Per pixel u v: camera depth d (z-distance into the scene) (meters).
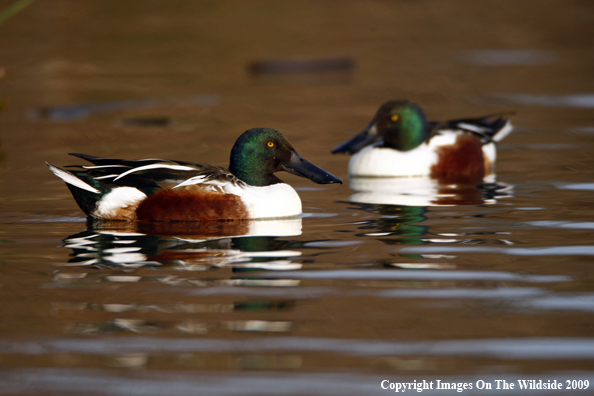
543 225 11.23
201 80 29.69
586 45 36.59
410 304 8.09
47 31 38.88
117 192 11.62
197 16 43.59
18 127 21.41
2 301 8.25
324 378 6.59
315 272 9.11
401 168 16.05
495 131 18.05
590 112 22.86
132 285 8.71
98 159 12.02
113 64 32.56
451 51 35.97
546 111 23.27
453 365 6.78
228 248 10.12
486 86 27.98
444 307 8.01
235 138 19.61
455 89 27.62
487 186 14.55
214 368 6.77
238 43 37.50
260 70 31.92
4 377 6.64
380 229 11.14
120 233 10.94
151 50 35.59
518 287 8.55
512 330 7.42
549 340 7.20
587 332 7.35
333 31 40.62
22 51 34.47
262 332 7.45
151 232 10.96
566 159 16.88
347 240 10.52
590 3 46.50
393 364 6.79
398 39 38.97
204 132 20.53
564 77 29.36
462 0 47.97
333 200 13.42
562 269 9.13
